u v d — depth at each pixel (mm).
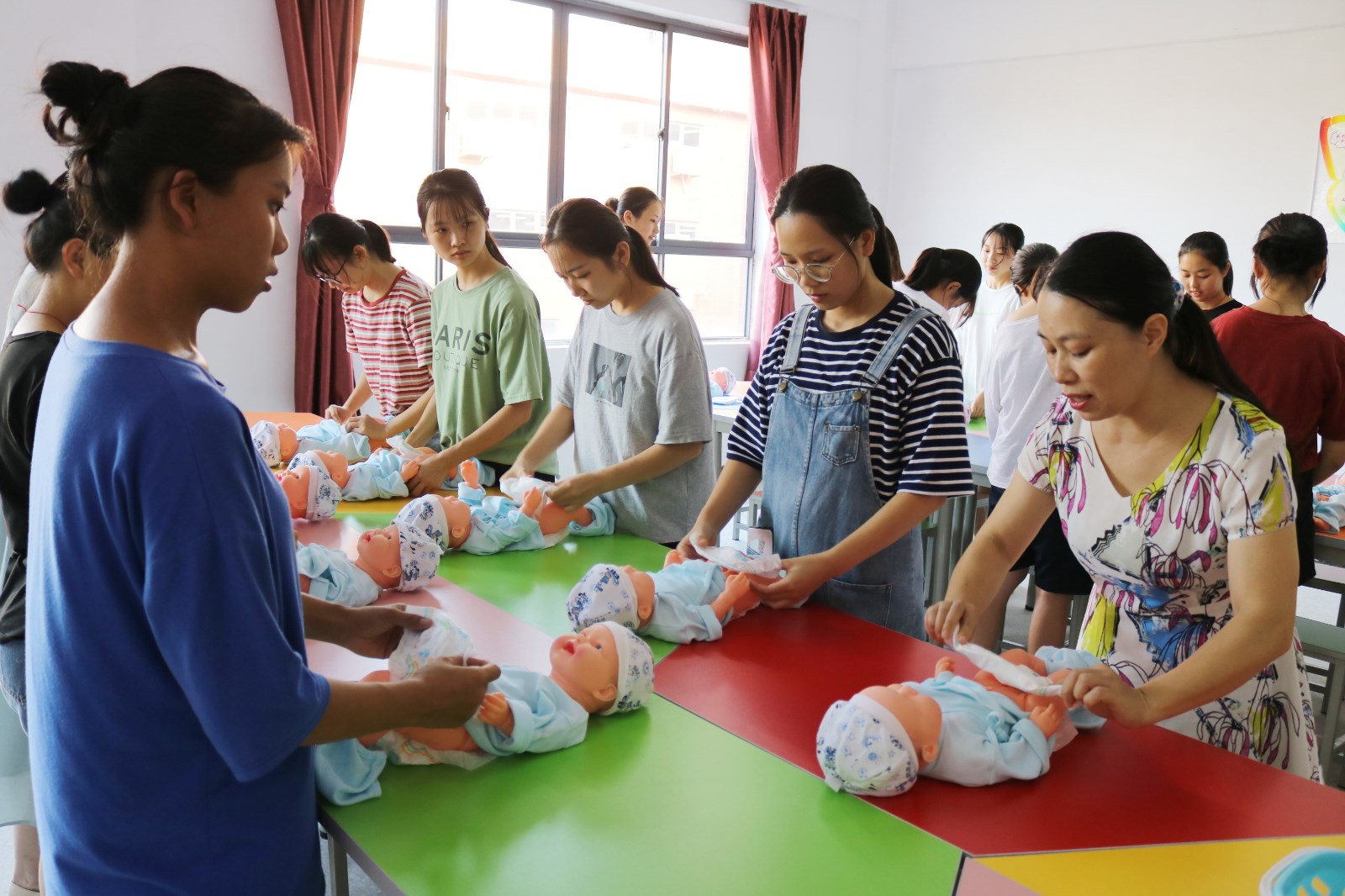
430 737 1147
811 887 964
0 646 1472
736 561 1641
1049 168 6262
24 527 1421
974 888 962
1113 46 5883
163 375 799
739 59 6461
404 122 5098
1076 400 1263
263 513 865
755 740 1256
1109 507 1387
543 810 1088
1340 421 2549
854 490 1685
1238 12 5402
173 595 783
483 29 5258
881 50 6840
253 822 906
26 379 1346
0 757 1642
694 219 6496
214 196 826
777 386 1813
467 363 2463
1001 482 3031
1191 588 1351
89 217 848
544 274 5852
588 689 1266
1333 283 5266
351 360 4742
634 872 982
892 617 1757
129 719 841
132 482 784
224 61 4230
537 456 2285
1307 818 1093
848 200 1569
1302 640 2529
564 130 5652
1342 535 2590
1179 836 1054
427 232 2441
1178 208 5777
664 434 2008
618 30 5793
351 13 4508
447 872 978
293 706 839
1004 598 3033
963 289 3318
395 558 1700
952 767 1140
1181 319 1295
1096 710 1161
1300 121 5305
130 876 872
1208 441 1282
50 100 847
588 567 1885
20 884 1911
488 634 1537
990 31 6387
